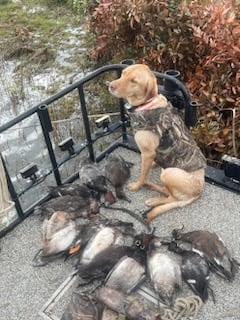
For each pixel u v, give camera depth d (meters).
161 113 1.29
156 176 1.58
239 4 2.08
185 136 1.35
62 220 1.32
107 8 2.44
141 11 2.22
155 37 2.24
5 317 1.14
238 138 1.86
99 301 1.08
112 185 1.51
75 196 1.43
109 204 1.46
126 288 1.11
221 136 1.88
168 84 1.42
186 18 2.08
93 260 1.17
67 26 3.54
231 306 1.11
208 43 1.94
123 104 1.63
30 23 3.67
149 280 1.14
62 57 3.11
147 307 1.07
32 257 1.30
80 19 3.56
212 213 1.39
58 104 2.56
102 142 2.14
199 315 1.10
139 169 1.61
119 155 1.60
